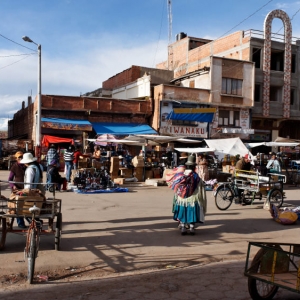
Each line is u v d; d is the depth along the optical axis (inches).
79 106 1187.3
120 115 1244.5
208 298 217.0
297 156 1320.1
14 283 233.1
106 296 215.2
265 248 206.2
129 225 383.9
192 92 1285.7
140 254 296.2
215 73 1315.2
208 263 288.0
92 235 339.9
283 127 1492.4
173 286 234.4
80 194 602.2
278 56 1460.4
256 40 1387.8
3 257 270.5
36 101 1170.0
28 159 321.7
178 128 1259.8
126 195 613.6
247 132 1334.9
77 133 1170.6
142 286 233.8
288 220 418.6
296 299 223.1
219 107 1320.1
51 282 237.0
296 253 209.0
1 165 1051.9
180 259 291.6
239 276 257.6
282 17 1424.7
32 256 232.5
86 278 246.8
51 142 964.6
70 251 292.0
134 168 849.5
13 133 1747.0
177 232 365.4
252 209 506.9
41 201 271.1
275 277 202.8
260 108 1400.1
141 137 829.8
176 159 948.0
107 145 1089.4
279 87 1446.9
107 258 282.7
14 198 279.1
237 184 530.9
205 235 360.8
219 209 494.9
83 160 773.3
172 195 629.9
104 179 669.3
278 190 522.9
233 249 323.0
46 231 286.7
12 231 285.1
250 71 1365.7
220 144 912.3
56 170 621.9
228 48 1466.5
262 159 1091.3
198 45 1672.0
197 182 354.9
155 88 1269.7
